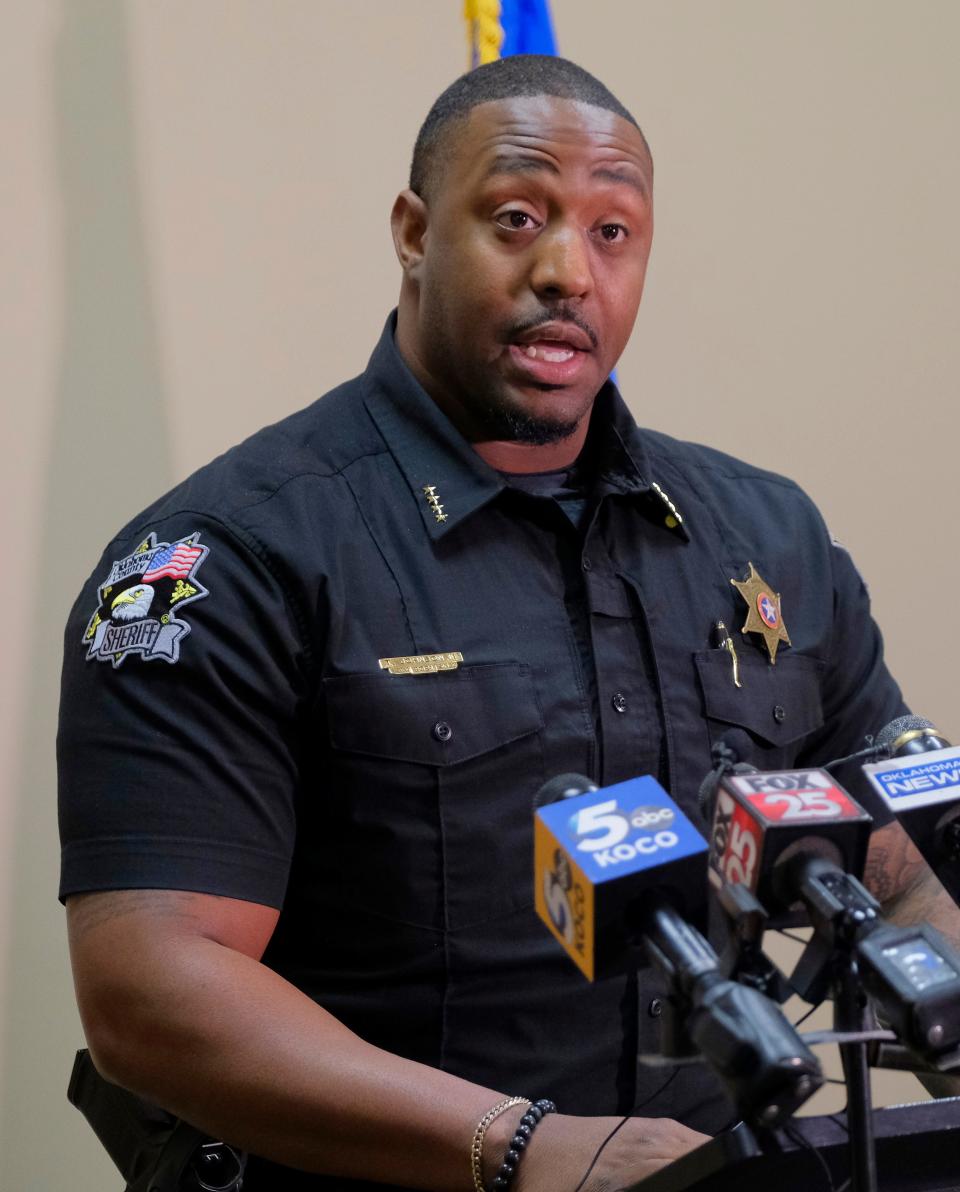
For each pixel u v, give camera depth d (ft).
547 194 20.01
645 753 20.83
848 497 35.22
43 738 29.32
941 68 35.70
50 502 29.35
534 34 27.22
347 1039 17.58
